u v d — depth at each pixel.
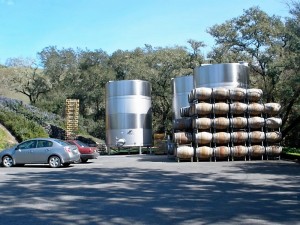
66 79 66.06
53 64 68.31
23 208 8.88
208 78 26.45
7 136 32.84
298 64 26.56
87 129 54.75
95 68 59.88
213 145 23.25
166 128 51.09
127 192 11.19
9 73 64.69
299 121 31.00
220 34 38.12
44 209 8.76
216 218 7.65
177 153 22.58
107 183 13.24
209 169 17.72
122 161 24.62
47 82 65.25
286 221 7.33
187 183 12.99
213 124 23.00
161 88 49.69
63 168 19.53
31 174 16.48
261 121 23.23
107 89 36.53
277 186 12.00
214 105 23.08
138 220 7.55
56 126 42.69
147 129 36.28
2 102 42.12
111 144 35.78
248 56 37.03
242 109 23.30
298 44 24.48
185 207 8.84
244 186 12.09
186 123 24.20
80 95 59.66
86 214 8.18
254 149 22.78
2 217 7.93
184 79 34.81
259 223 7.19
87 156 23.67
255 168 17.81
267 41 35.69
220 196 10.30
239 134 22.89
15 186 12.61
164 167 19.27
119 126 35.47
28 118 41.41
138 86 35.94
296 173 15.51
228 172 16.25
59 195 10.71
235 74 26.23
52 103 58.44
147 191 11.34
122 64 58.94
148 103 36.75
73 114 44.81
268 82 34.28
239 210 8.41
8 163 20.70
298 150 26.22
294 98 29.39
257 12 36.44
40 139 20.77
